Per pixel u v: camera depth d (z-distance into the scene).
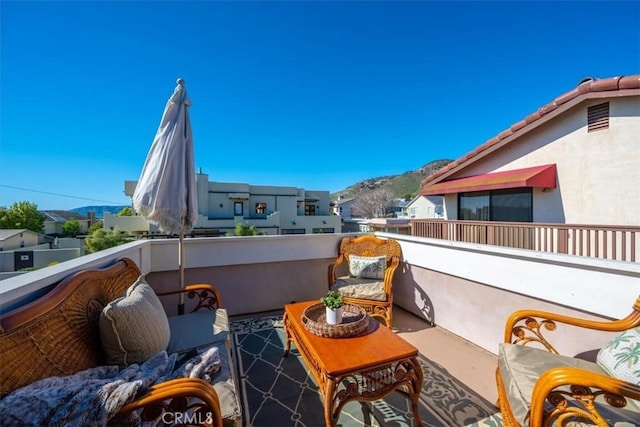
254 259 3.43
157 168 2.27
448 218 7.20
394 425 1.64
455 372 2.18
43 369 1.02
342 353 1.58
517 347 1.57
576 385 0.98
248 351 2.55
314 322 1.91
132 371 1.20
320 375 1.58
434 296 3.05
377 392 1.54
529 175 4.87
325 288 3.83
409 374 1.60
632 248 3.37
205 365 1.39
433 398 1.88
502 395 1.47
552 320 1.63
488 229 5.13
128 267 2.13
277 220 20.59
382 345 1.68
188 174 2.46
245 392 1.96
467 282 2.66
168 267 3.07
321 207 26.09
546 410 1.08
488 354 2.44
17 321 0.99
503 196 5.85
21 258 11.78
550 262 1.93
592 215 4.50
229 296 3.37
